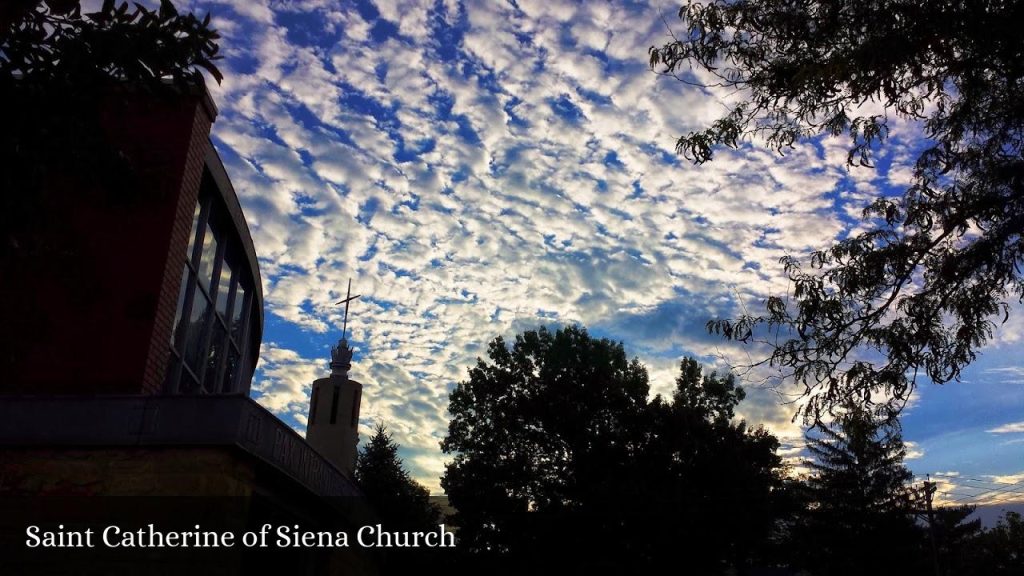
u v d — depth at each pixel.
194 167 11.48
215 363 15.62
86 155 7.60
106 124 11.03
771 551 30.47
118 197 8.46
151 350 10.12
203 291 14.41
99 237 10.53
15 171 6.99
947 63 9.00
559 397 30.77
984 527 62.28
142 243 10.54
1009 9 8.30
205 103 11.68
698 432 29.17
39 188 7.25
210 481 8.15
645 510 25.69
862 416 9.63
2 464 8.12
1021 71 8.74
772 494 29.97
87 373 9.86
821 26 9.21
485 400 33.75
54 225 8.24
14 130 6.87
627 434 29.28
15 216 7.12
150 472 8.17
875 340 9.70
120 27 7.04
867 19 8.89
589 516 26.55
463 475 31.34
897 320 9.69
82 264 8.98
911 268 9.61
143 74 7.28
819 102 9.56
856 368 9.40
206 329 14.70
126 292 10.27
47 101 6.94
